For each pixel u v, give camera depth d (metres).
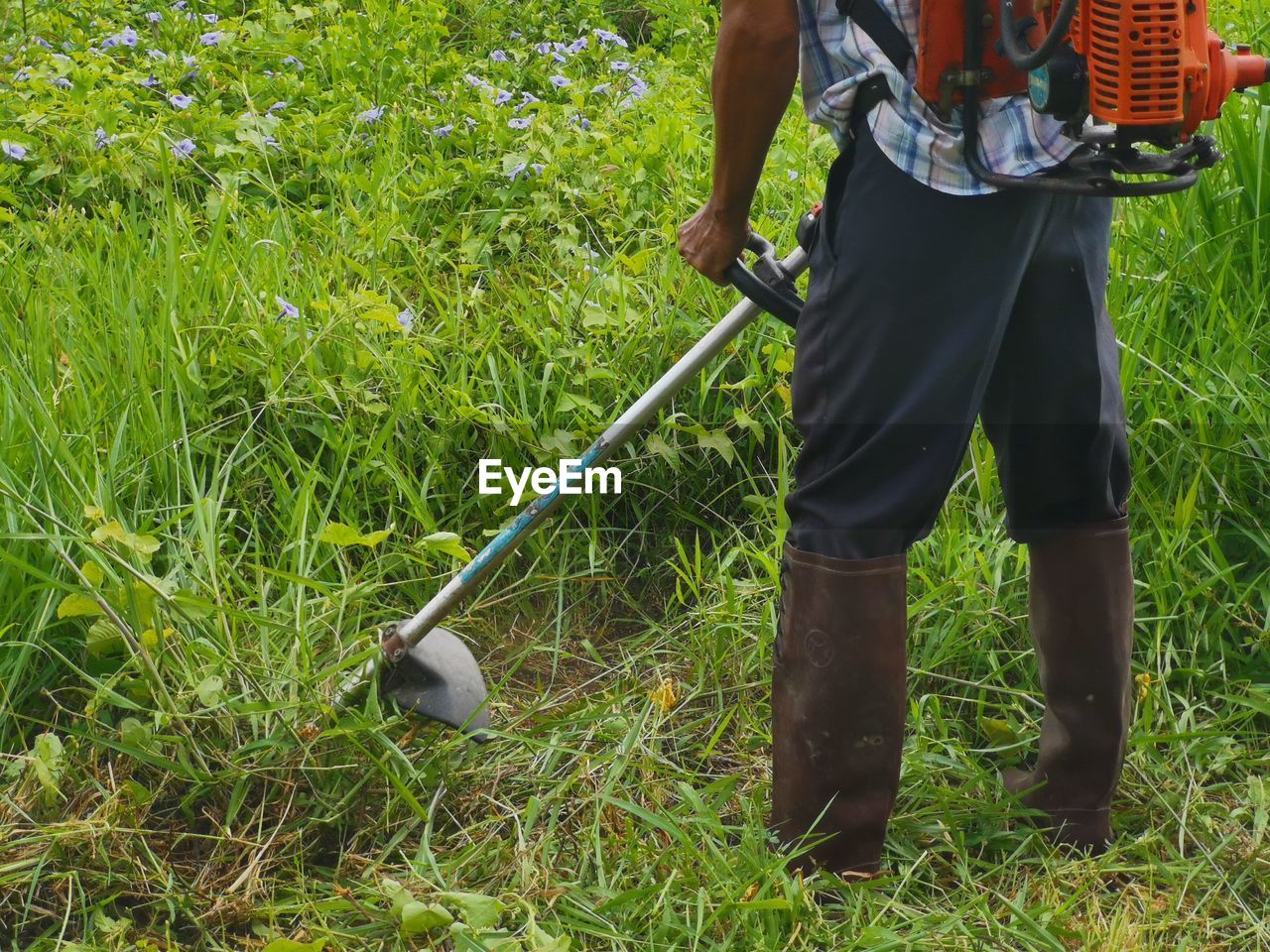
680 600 3.11
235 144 4.25
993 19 1.83
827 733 2.13
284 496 2.98
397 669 2.49
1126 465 2.26
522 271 3.81
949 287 1.96
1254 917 2.25
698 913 2.14
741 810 2.48
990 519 3.02
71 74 4.34
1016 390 2.15
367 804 2.47
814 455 2.12
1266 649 2.77
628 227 3.88
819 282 2.06
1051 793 2.40
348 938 2.17
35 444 2.67
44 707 2.59
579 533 3.21
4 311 3.22
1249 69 1.72
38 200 4.03
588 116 4.62
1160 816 2.49
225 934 2.22
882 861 2.34
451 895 2.08
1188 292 3.35
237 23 5.01
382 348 3.32
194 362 3.13
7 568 2.57
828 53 1.99
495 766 2.56
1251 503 3.04
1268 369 3.19
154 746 2.44
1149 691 2.63
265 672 2.54
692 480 3.33
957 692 2.80
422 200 4.00
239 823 2.42
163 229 3.72
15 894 2.26
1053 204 2.02
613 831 2.40
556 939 2.05
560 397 3.27
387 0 5.03
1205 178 3.41
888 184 1.95
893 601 2.09
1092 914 2.21
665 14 5.86
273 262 3.56
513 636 3.03
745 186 2.11
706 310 3.52
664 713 2.67
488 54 5.29
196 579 2.56
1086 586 2.24
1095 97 1.72
